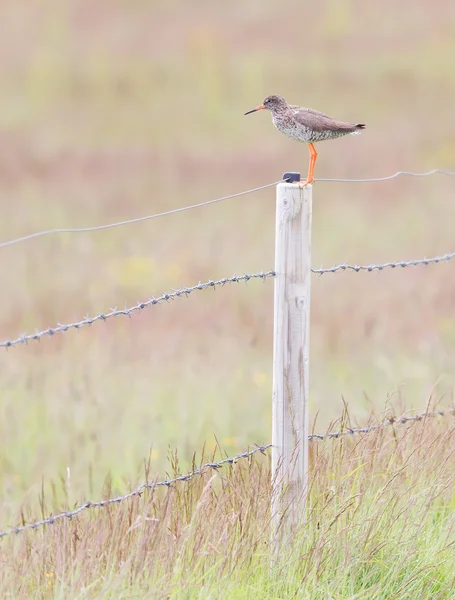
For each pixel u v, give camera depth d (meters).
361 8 59.19
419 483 6.86
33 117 40.81
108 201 26.70
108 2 63.41
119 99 44.19
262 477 6.58
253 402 11.79
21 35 56.62
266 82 45.53
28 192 27.83
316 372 12.76
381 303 16.27
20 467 9.98
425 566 6.20
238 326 15.29
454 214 23.83
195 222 23.98
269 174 30.11
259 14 59.28
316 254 20.02
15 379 12.19
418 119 38.03
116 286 17.95
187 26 57.53
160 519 6.09
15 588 5.72
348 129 7.85
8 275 18.88
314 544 6.18
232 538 6.06
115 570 5.85
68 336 14.61
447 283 17.34
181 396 11.73
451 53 49.22
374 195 26.42
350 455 6.93
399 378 12.07
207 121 39.91
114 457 10.16
